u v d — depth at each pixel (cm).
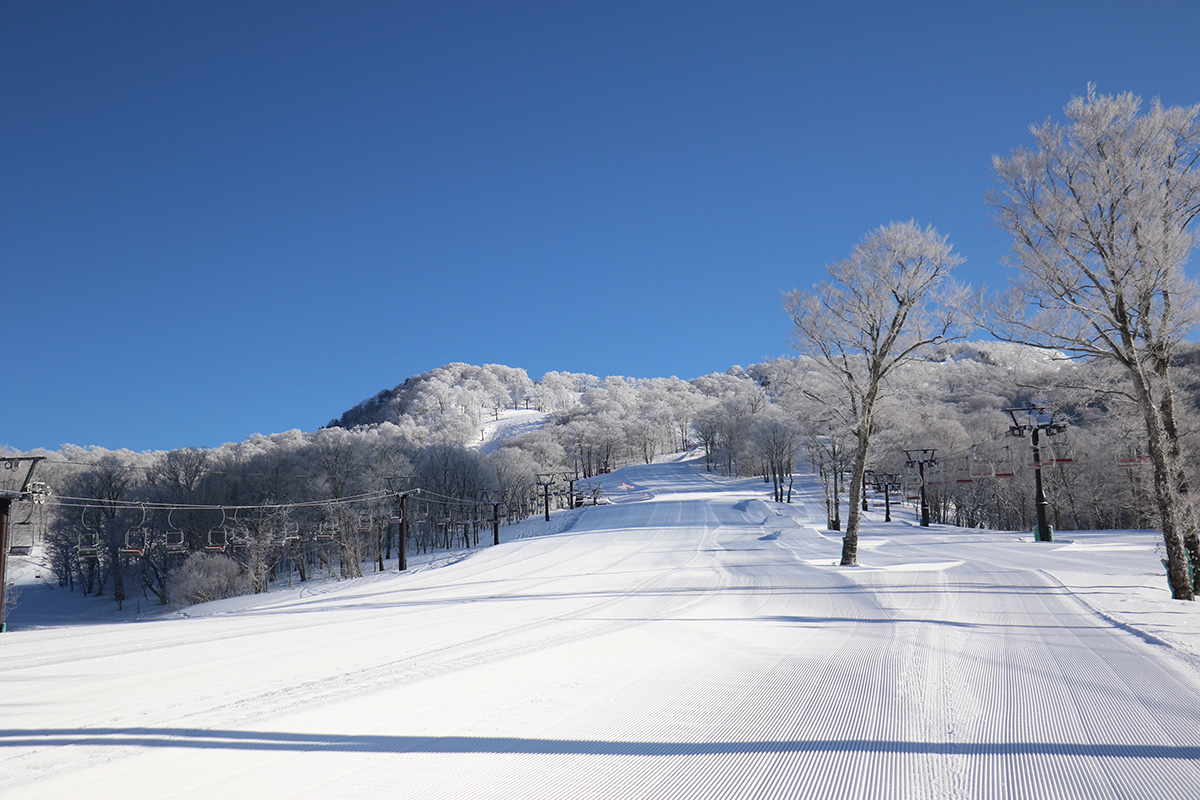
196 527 6494
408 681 887
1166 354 1719
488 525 9412
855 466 2789
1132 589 1823
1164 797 460
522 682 853
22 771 558
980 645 1070
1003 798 462
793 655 1017
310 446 7894
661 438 19725
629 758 550
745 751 566
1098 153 1717
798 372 2998
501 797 470
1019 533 5009
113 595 7088
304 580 6506
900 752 561
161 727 693
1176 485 1730
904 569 2519
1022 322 1822
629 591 2241
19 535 7044
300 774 526
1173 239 1625
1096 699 729
